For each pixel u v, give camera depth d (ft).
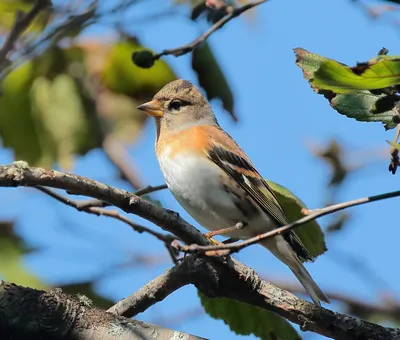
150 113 39.11
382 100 22.47
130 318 26.12
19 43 27.58
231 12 30.09
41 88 37.47
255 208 36.27
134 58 28.94
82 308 25.22
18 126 37.58
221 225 37.09
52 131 37.70
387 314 45.93
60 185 24.41
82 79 38.06
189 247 23.07
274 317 33.01
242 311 33.17
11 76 37.04
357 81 20.30
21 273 38.73
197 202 36.70
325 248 35.81
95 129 38.32
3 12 34.73
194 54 33.24
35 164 37.73
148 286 28.48
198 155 36.68
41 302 24.82
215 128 38.47
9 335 24.32
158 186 30.68
